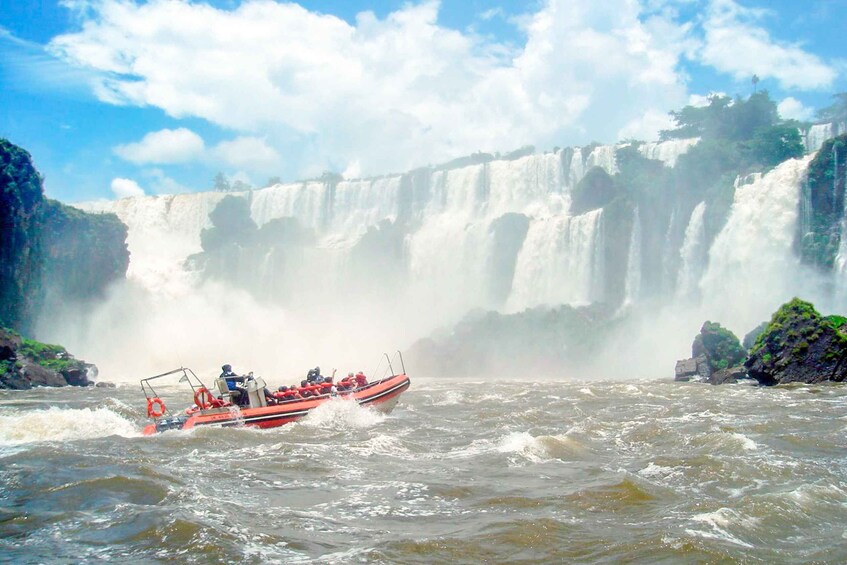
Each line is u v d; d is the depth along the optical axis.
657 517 11.94
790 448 17.81
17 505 12.91
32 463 16.47
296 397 25.52
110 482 14.30
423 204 96.38
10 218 62.06
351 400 25.66
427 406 31.53
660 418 24.38
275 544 10.73
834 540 10.74
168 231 111.06
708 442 18.39
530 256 79.56
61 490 13.82
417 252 89.25
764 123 92.94
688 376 46.56
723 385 39.66
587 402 31.47
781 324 38.62
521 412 27.50
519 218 81.81
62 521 11.86
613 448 18.67
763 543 10.62
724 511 11.86
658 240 73.75
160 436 21.09
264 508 12.82
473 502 13.20
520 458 17.17
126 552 10.42
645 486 13.78
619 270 73.62
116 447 19.16
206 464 16.81
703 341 47.06
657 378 55.72
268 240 99.56
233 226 102.88
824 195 61.44
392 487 14.37
